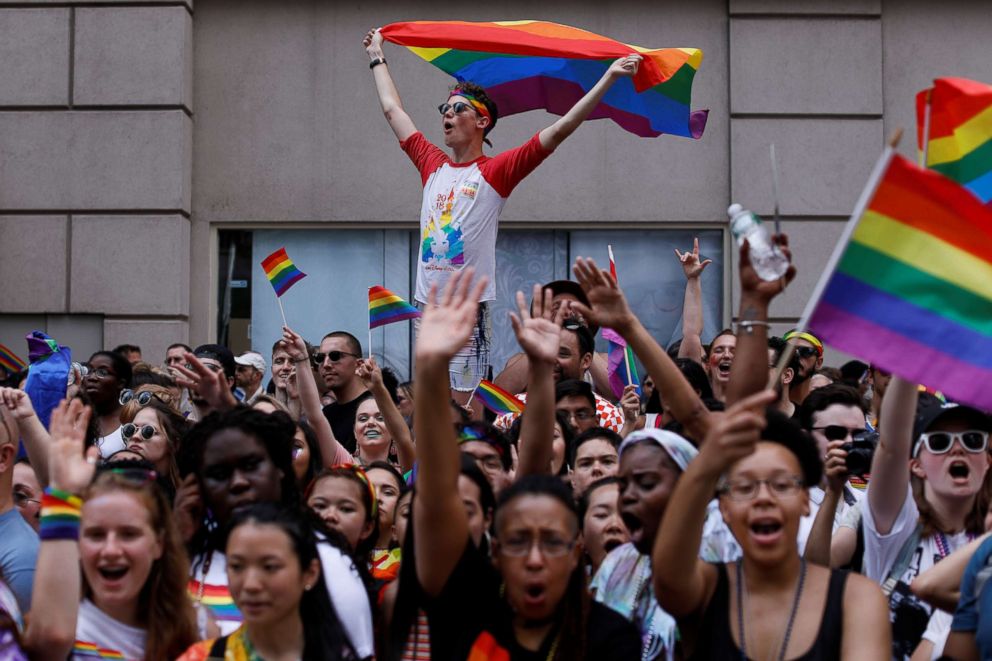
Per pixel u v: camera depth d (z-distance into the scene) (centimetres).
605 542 482
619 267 1177
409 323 1173
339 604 407
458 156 722
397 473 582
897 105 1169
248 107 1180
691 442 470
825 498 466
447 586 388
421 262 723
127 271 1147
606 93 759
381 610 428
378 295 740
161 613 410
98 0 1158
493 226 706
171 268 1147
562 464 596
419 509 383
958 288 384
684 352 777
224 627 437
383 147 1176
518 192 1173
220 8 1186
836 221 1156
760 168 1160
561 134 681
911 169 384
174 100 1153
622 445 428
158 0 1157
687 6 1176
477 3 1177
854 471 461
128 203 1149
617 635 390
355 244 1185
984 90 445
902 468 439
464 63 774
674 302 1173
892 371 384
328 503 494
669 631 423
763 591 376
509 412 693
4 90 1156
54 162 1155
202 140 1180
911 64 1172
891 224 388
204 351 847
